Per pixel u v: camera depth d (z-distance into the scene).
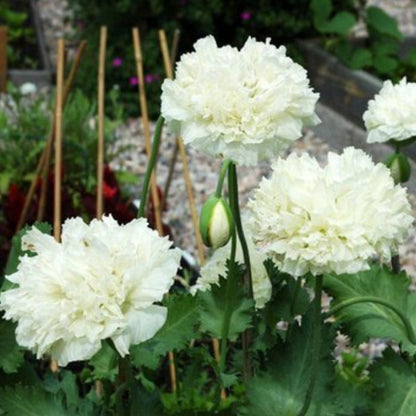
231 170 0.82
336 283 0.89
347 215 0.71
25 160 1.87
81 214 1.53
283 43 2.52
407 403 0.83
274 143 0.79
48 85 2.64
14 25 2.97
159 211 1.29
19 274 0.71
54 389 0.90
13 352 0.86
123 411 0.79
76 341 0.68
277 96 0.78
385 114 0.91
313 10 2.45
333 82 2.36
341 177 0.74
